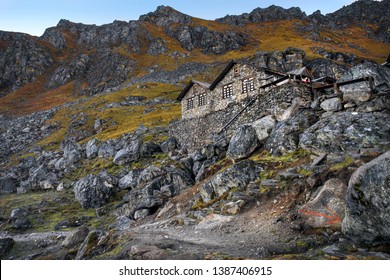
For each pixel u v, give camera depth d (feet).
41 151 287.07
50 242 100.01
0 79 623.36
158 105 359.25
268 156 85.66
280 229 51.21
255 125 99.81
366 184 37.37
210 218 65.00
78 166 213.66
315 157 72.38
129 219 102.53
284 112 100.89
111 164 186.60
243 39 625.00
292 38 611.88
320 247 41.78
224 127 130.11
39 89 603.67
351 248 38.22
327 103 88.22
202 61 570.87
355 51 525.75
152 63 593.83
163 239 55.11
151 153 177.68
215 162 111.34
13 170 247.70
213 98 162.50
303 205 52.80
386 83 84.23
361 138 68.03
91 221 125.80
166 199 103.45
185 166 120.78
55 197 165.99
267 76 141.59
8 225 131.85
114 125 301.22
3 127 389.19
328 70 342.44
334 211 46.73
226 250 45.44
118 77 547.90
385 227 35.73
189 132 157.89
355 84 89.45
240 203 65.77
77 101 453.99
